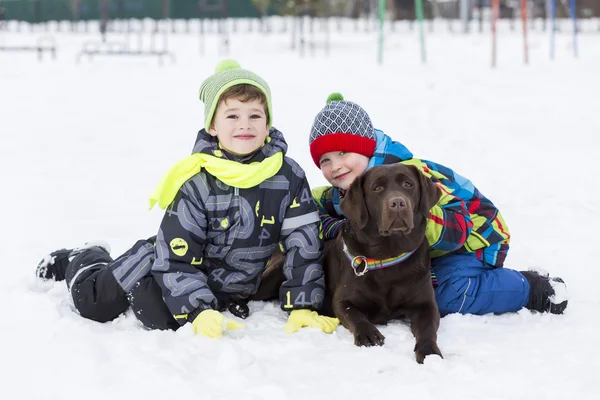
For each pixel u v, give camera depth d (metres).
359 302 4.04
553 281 4.34
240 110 4.02
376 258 3.94
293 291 4.13
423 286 3.97
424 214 3.87
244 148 4.04
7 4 37.12
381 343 3.74
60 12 37.16
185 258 3.96
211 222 4.02
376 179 3.86
